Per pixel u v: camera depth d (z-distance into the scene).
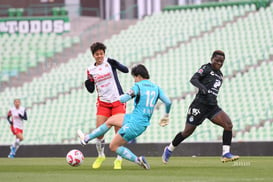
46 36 119.12
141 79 39.16
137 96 38.78
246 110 87.06
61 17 120.31
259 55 98.62
